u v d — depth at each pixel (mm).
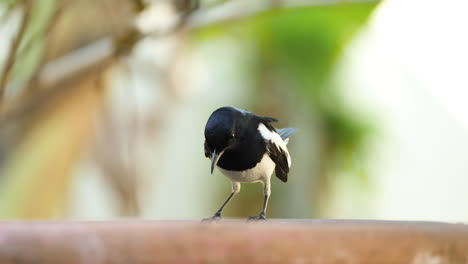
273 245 4195
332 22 14945
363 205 18453
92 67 9742
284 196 17203
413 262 4461
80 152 12016
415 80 20000
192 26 9328
